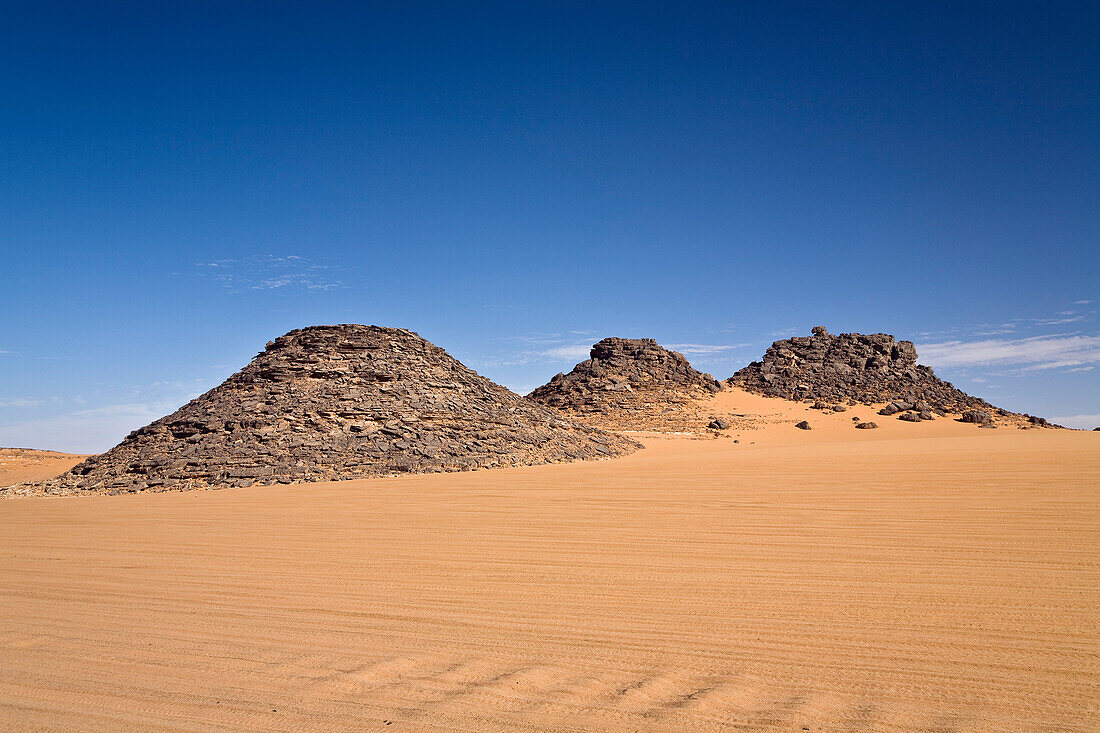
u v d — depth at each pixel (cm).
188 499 2809
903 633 782
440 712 624
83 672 762
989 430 8744
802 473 2512
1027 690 623
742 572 1094
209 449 3969
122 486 3631
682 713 603
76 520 2220
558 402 10738
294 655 792
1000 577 988
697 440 7712
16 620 996
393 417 4519
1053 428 9281
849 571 1066
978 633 771
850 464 2781
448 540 1512
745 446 6462
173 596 1102
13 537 1867
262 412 4388
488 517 1836
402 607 983
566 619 893
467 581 1125
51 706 670
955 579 990
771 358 12225
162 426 4444
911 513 1539
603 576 1113
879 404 10462
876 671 680
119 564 1398
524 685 680
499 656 767
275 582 1173
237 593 1104
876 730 559
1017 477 2052
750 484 2253
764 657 730
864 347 12212
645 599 968
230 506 2434
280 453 3897
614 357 11850
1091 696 606
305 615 961
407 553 1384
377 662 759
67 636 903
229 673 742
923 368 12250
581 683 680
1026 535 1248
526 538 1490
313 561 1344
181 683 718
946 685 641
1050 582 949
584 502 2036
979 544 1199
